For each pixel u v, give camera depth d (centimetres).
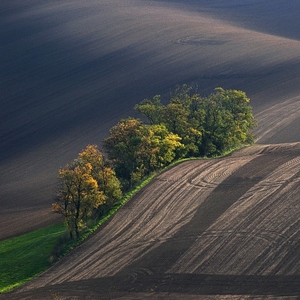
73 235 12656
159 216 12669
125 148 15250
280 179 13812
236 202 12850
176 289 9894
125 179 15062
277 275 9869
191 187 13975
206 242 11281
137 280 10344
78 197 12500
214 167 15275
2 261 12656
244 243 11038
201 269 10394
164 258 10931
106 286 10312
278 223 11619
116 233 12194
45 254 12269
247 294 9450
